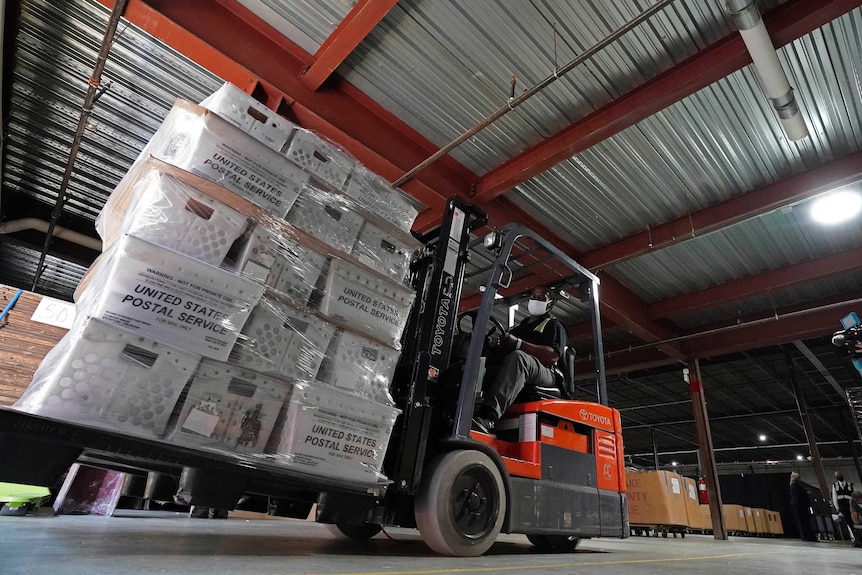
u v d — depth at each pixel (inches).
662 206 282.7
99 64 185.6
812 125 218.4
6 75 215.0
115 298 64.7
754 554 171.6
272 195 84.8
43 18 192.2
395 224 109.0
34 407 57.6
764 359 532.4
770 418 752.3
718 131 225.1
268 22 194.4
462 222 134.2
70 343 61.9
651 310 397.1
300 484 78.2
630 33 178.1
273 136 90.0
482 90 211.0
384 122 230.5
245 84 189.3
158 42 199.2
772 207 252.4
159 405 65.5
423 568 75.2
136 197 73.4
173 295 68.9
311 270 87.3
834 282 349.7
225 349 71.9
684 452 1005.8
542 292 167.9
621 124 204.5
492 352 146.7
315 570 63.6
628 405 726.5
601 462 143.5
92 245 320.5
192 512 214.1
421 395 107.0
